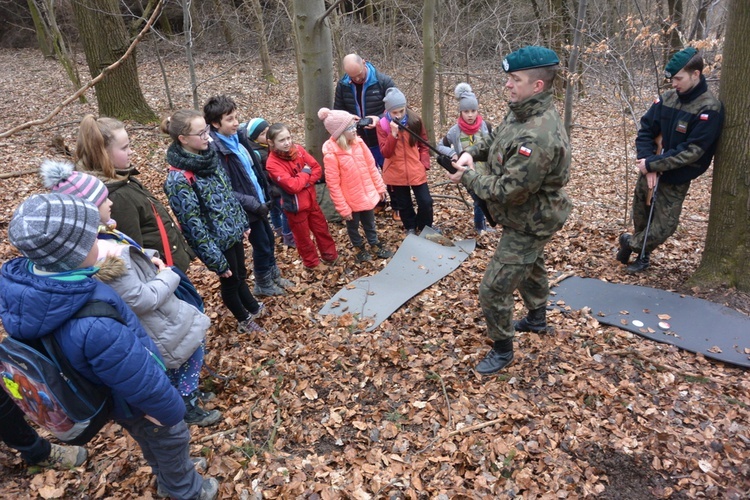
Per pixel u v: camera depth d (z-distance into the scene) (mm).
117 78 11125
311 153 6031
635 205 4770
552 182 3033
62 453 2951
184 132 3266
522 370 3564
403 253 5105
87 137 2793
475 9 14305
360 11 19469
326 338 4020
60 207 1837
